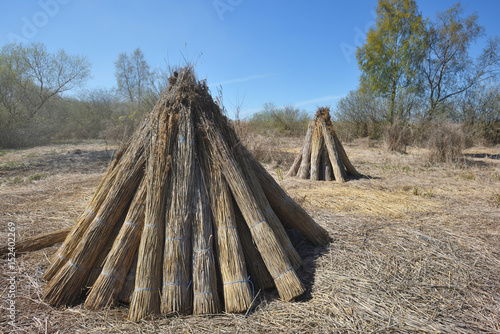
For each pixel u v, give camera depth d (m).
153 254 2.78
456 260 3.50
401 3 19.53
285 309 2.75
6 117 20.89
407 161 11.51
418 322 2.55
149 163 3.07
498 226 4.49
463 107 18.33
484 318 2.60
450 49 19.86
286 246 3.34
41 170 10.01
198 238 2.90
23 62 22.95
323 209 5.52
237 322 2.59
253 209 3.11
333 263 3.46
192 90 3.43
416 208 5.46
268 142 12.11
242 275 2.81
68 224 4.95
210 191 3.14
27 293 3.04
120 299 2.85
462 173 8.89
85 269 2.93
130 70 28.52
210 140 3.26
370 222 4.71
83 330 2.53
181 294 2.70
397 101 18.98
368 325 2.53
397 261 3.48
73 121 27.20
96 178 8.59
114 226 3.09
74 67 24.69
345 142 19.59
